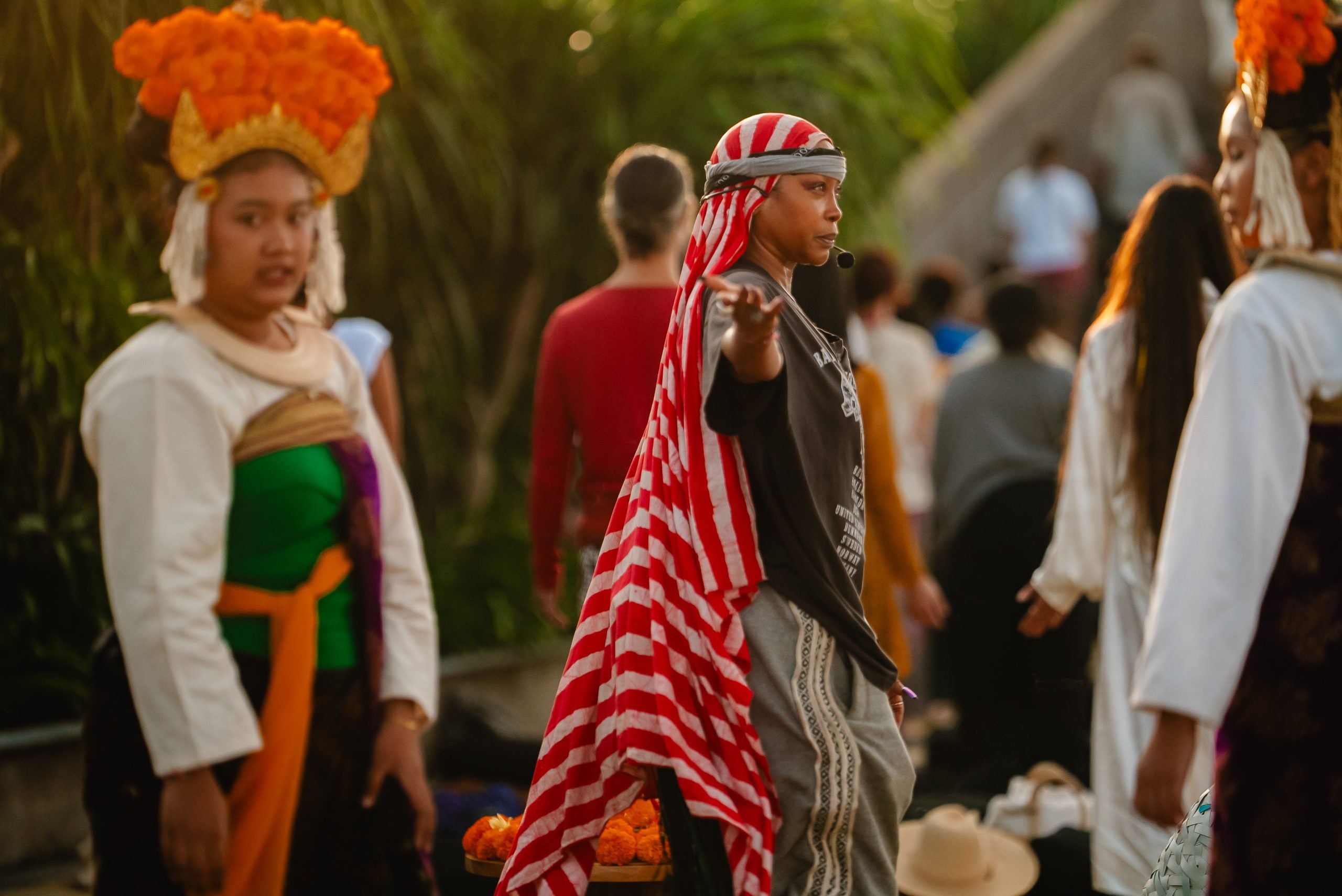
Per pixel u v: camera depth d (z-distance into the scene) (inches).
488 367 698.8
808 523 215.3
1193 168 1120.8
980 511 546.6
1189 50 1235.2
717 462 213.9
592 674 229.8
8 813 430.3
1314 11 209.6
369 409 292.0
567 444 391.5
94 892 257.1
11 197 453.4
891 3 729.6
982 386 562.3
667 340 227.1
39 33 429.7
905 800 227.9
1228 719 215.0
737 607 215.8
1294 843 207.0
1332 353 207.8
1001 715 537.3
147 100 257.4
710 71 679.7
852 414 229.1
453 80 595.2
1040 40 1242.6
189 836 242.5
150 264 497.0
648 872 240.7
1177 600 201.9
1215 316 215.8
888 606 425.4
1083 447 366.3
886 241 756.6
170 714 240.1
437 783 527.8
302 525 261.7
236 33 257.4
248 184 258.8
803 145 221.5
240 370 259.6
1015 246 1084.5
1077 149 1185.4
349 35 271.3
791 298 225.1
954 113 795.4
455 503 691.4
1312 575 207.9
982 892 385.1
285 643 257.4
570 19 665.6
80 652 492.7
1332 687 206.1
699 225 227.3
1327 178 213.8
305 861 262.2
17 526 478.3
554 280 687.7
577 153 673.6
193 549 244.7
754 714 215.9
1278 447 204.1
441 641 596.4
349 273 619.2
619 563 226.7
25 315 440.5
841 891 216.5
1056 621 378.0
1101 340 368.8
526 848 225.8
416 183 584.4
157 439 245.0
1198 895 249.3
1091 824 394.6
